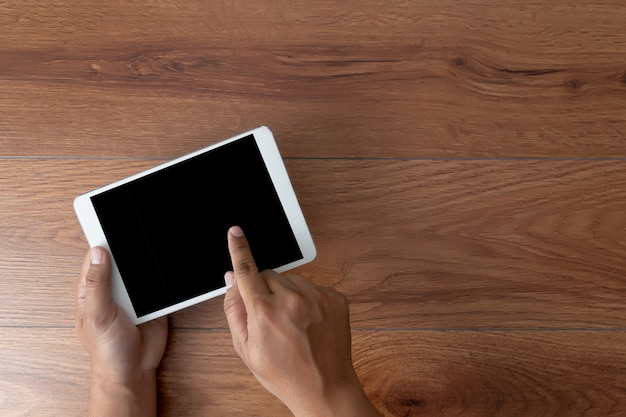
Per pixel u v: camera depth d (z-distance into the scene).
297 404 0.62
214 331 0.78
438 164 0.77
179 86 0.78
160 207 0.72
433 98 0.77
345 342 0.64
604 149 0.77
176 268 0.72
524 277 0.77
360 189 0.77
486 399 0.77
